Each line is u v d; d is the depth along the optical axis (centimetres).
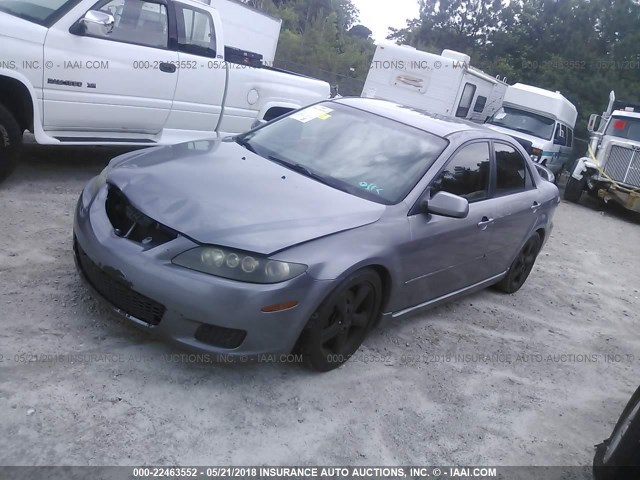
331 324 367
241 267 324
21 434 281
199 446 299
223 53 726
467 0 2856
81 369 334
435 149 453
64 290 409
